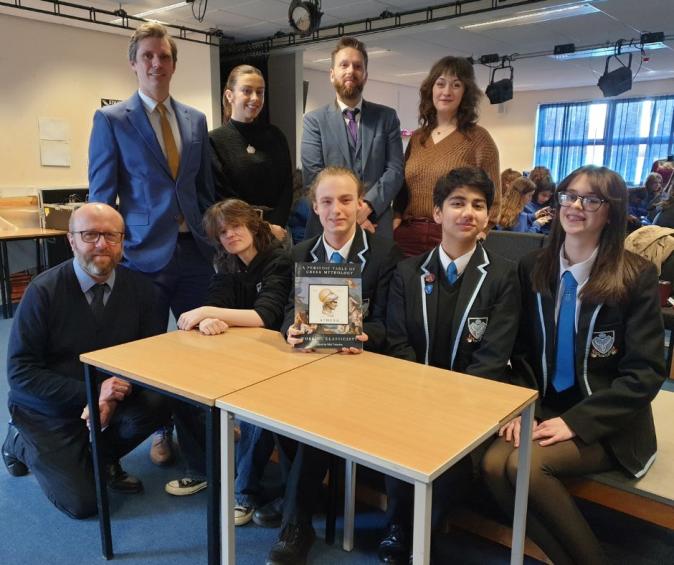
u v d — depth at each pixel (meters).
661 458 1.67
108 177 2.29
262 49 7.64
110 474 2.12
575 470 1.51
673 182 4.84
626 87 7.40
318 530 1.92
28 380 1.94
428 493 1.01
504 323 1.71
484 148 2.48
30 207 5.60
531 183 4.44
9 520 1.95
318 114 2.59
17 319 1.94
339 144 2.54
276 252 2.19
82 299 2.02
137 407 2.04
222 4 5.96
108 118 2.25
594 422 1.51
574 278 1.64
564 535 1.45
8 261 5.32
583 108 11.20
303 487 1.72
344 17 6.52
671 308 3.12
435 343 1.79
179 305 2.52
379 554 1.77
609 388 1.56
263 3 5.93
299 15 5.20
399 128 2.65
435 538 1.85
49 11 5.50
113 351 1.68
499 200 2.59
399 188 2.57
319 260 1.96
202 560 1.76
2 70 5.66
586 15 5.97
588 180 1.56
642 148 10.65
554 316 1.68
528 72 9.45
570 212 1.58
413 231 2.60
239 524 1.93
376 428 1.17
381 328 1.86
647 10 5.76
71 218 1.98
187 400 1.39
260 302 2.06
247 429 1.95
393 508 1.72
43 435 2.00
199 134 2.45
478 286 1.73
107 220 1.96
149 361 1.59
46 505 2.04
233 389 1.38
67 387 1.93
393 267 1.94
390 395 1.35
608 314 1.60
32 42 5.84
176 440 2.51
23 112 5.87
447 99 2.46
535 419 1.68
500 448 1.56
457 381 1.46
